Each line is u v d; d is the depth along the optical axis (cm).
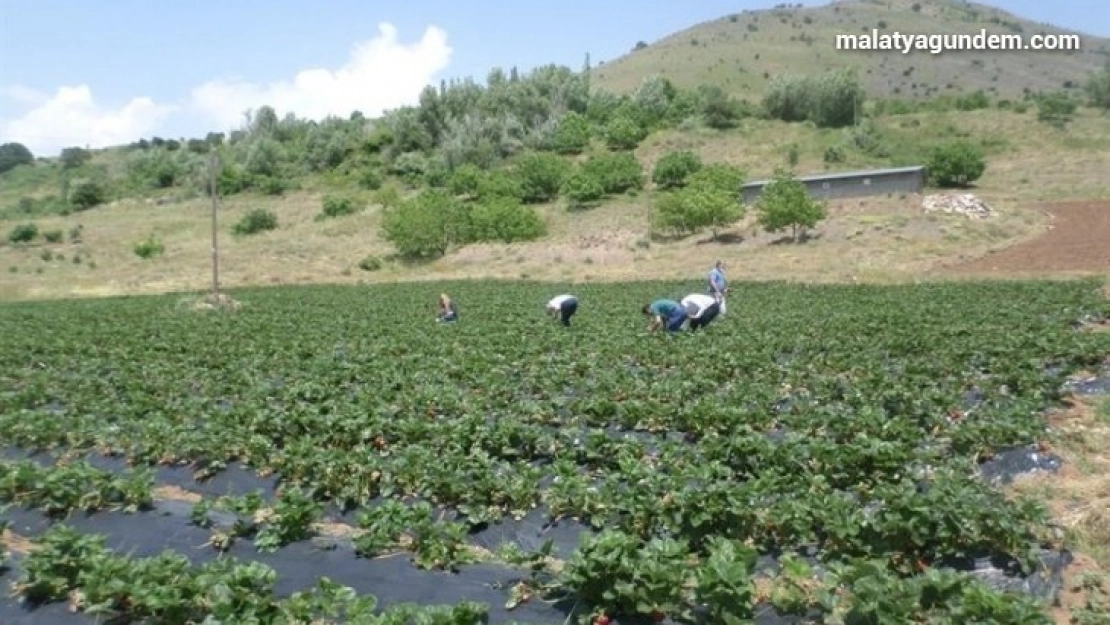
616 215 7919
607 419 1603
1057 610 845
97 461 1507
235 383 2023
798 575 823
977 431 1291
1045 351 1969
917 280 4359
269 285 6053
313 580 980
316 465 1269
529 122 12144
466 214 7250
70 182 12569
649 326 2661
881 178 6944
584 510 1098
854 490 1148
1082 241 5062
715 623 793
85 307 4734
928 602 780
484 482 1149
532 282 5353
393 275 6431
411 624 795
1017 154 9200
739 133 10912
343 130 12425
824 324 2664
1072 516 1027
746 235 6369
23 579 933
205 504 1154
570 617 840
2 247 8106
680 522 991
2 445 1594
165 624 842
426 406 1653
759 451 1201
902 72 19900
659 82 12244
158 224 9469
